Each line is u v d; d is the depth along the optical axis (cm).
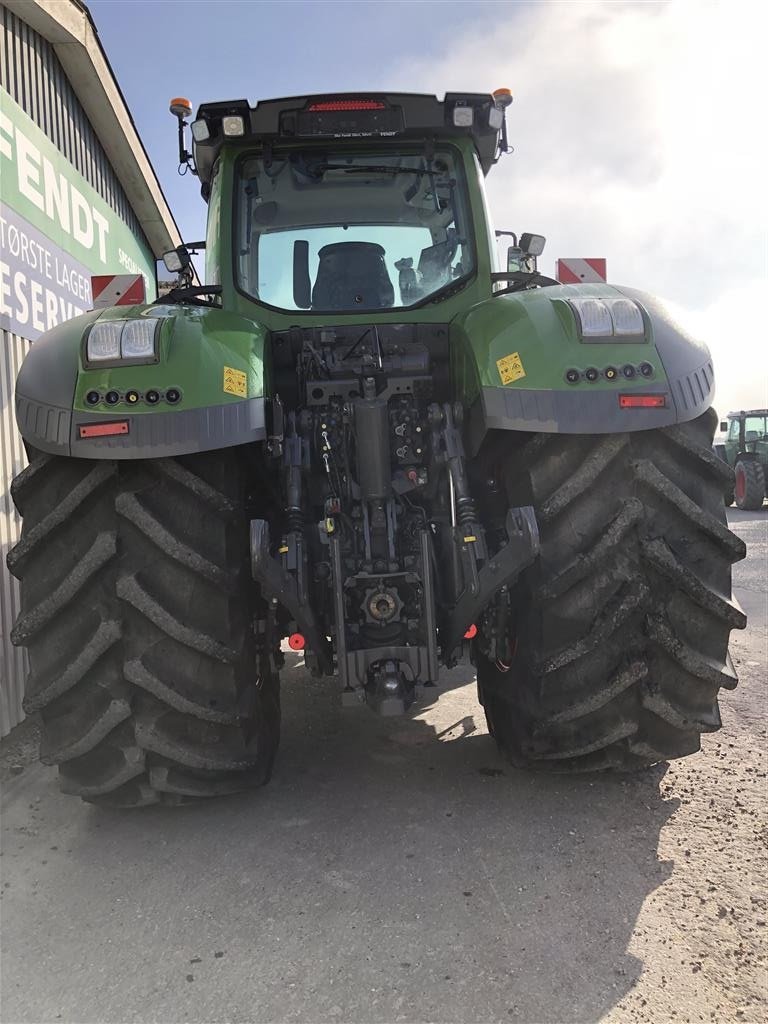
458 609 245
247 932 201
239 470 248
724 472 242
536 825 253
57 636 234
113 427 219
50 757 237
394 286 322
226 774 254
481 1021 167
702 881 219
